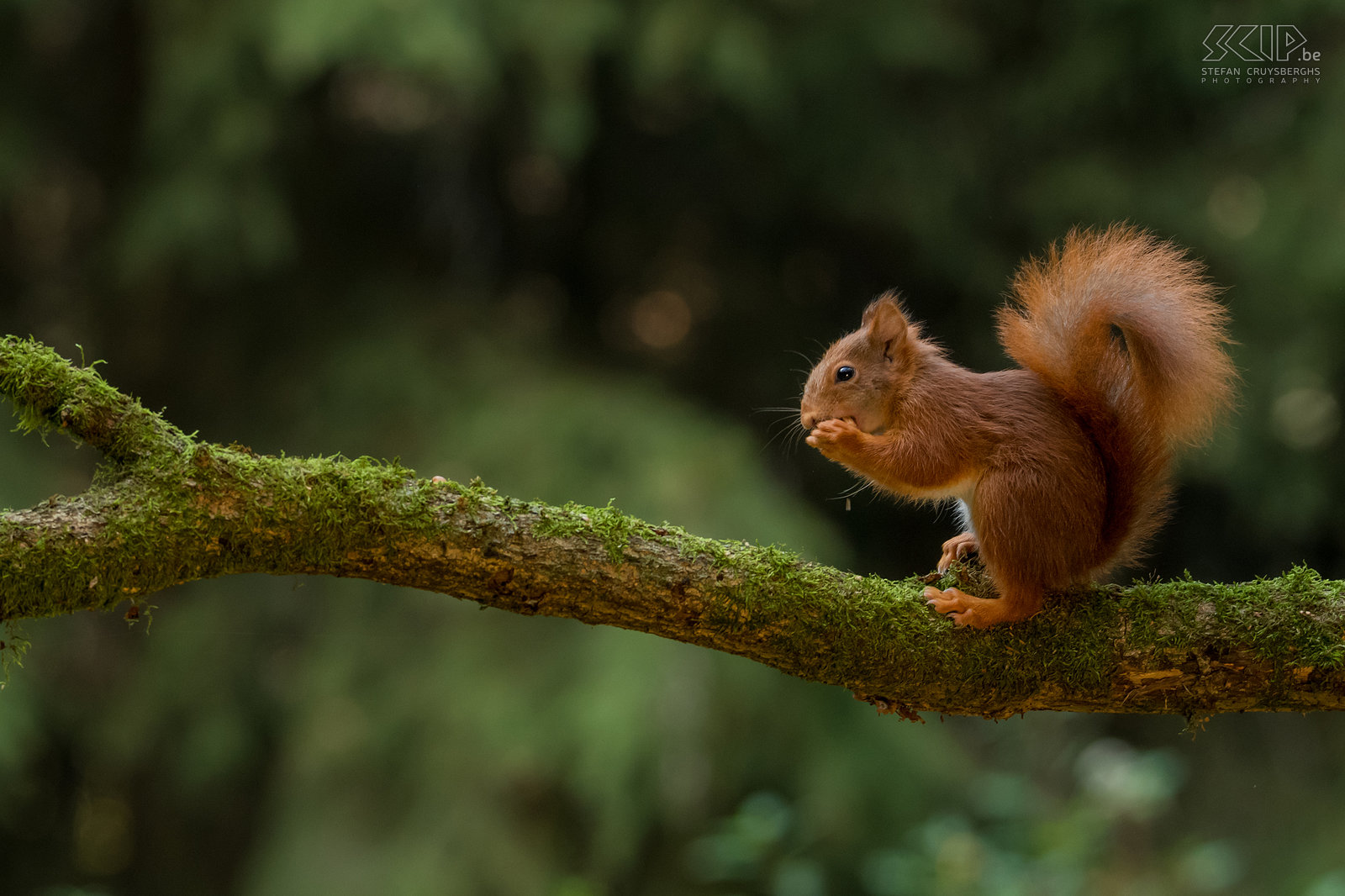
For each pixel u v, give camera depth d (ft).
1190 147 48.26
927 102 48.52
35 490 39.88
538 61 40.42
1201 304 14.35
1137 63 46.50
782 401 51.70
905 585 13.80
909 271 50.37
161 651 43.91
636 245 52.49
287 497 11.89
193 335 46.65
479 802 37.42
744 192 49.80
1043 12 49.08
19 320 47.55
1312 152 46.01
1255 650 13.10
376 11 37.73
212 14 40.14
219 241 40.27
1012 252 48.32
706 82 41.93
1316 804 46.57
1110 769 24.31
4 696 39.14
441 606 41.73
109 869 47.70
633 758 36.47
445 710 38.93
